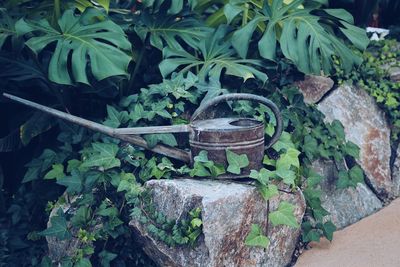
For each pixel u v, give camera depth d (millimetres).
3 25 1934
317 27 2002
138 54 2102
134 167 1831
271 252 1751
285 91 2027
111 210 1764
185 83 1933
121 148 1834
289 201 1775
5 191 2146
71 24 1893
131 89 2131
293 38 1976
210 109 1950
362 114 2143
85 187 1793
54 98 2061
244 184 1733
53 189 2000
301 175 1873
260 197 1723
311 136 1973
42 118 1996
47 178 1870
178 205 1686
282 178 1744
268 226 1742
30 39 1832
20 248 1952
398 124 2170
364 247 1814
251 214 1708
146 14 2100
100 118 2096
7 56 1997
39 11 2070
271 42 1962
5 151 2076
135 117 1873
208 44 2074
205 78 1972
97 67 1797
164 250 1694
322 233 1870
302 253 1818
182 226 1668
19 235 1972
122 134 1776
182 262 1675
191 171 1749
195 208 1659
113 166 1775
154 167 1791
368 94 2197
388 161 2115
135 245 1780
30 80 2053
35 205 2002
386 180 2082
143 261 1771
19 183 2137
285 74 2111
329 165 1990
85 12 1923
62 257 1760
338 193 1980
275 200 1751
